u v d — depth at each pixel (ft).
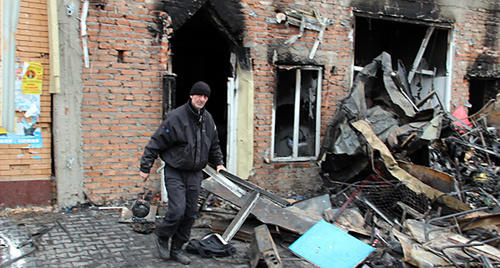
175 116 11.57
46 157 16.84
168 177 11.93
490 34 26.13
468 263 11.78
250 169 20.68
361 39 26.99
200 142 11.86
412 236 13.79
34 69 16.21
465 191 15.94
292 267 12.73
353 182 18.56
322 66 22.17
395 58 28.09
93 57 17.15
